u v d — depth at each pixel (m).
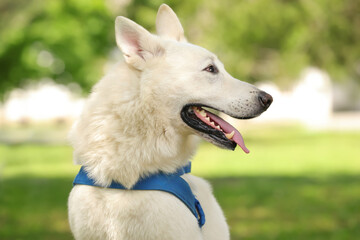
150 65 3.88
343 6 19.45
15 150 21.02
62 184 12.06
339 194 10.45
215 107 3.96
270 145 21.44
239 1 18.50
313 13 18.55
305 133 26.70
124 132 3.74
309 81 32.03
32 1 20.17
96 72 20.69
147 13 16.56
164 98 3.83
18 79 22.27
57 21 20.56
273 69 19.95
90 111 3.86
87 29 20.66
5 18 19.98
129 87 3.81
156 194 3.70
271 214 8.66
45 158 18.03
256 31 18.38
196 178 4.24
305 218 8.33
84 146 3.83
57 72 21.88
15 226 7.84
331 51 19.59
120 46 3.89
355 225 7.78
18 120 40.19
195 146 4.08
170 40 4.09
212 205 4.18
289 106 36.47
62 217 8.52
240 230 7.57
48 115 40.38
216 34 18.11
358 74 21.66
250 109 3.99
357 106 41.72
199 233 3.78
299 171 14.09
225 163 16.17
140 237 3.68
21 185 11.98
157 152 3.79
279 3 18.92
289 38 18.69
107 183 3.75
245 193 10.63
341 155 17.62
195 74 3.93
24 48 21.09
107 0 20.86
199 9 18.58
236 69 18.69
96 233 3.77
